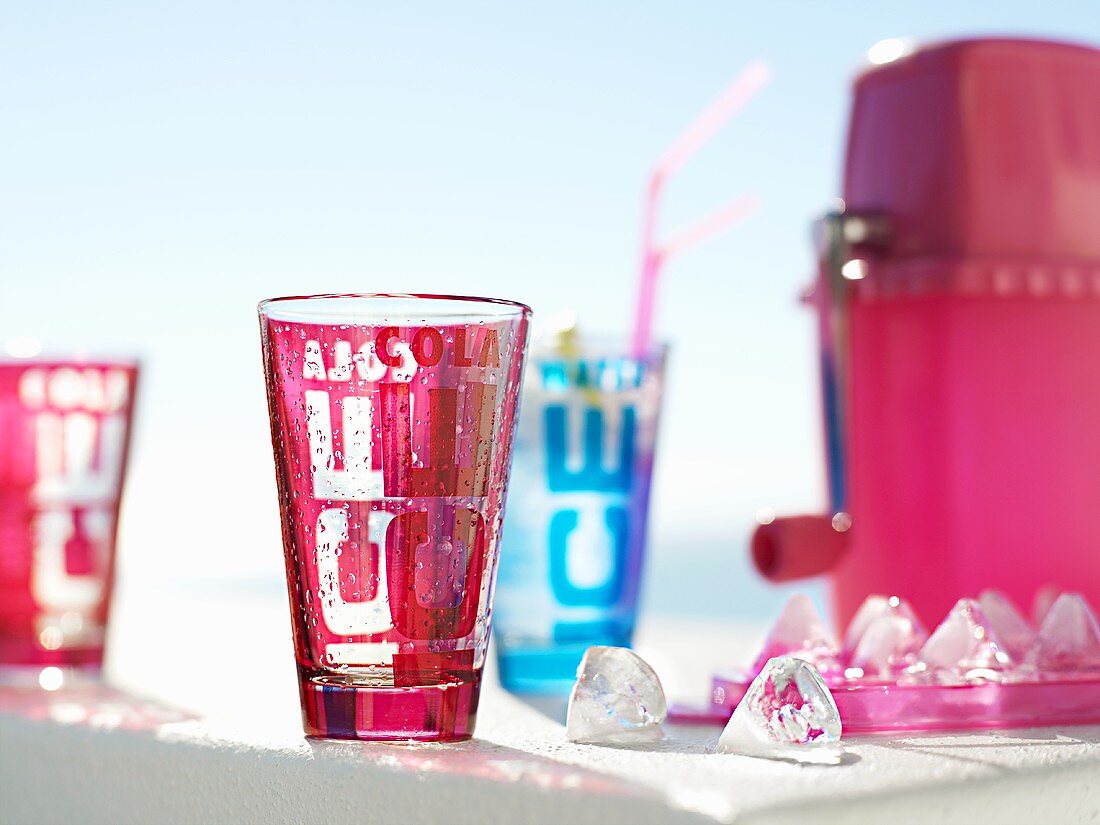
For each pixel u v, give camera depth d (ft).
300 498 1.77
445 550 1.75
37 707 2.25
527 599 2.49
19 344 2.68
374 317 1.74
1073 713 1.91
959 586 2.57
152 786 1.90
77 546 2.64
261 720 2.03
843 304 2.65
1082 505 2.55
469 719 1.79
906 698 1.84
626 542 2.54
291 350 1.77
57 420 2.66
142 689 2.52
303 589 1.78
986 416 2.56
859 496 2.71
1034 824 1.50
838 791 1.34
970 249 2.59
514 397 1.83
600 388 2.51
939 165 2.63
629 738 1.76
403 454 1.74
